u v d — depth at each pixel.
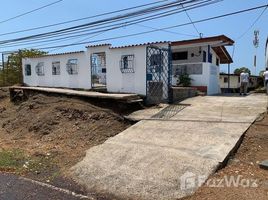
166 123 9.57
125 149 7.96
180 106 12.14
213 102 12.96
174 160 6.86
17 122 13.67
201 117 9.95
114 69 14.40
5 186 6.66
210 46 18.66
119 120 10.78
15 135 12.36
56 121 12.16
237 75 26.27
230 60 23.22
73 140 10.32
